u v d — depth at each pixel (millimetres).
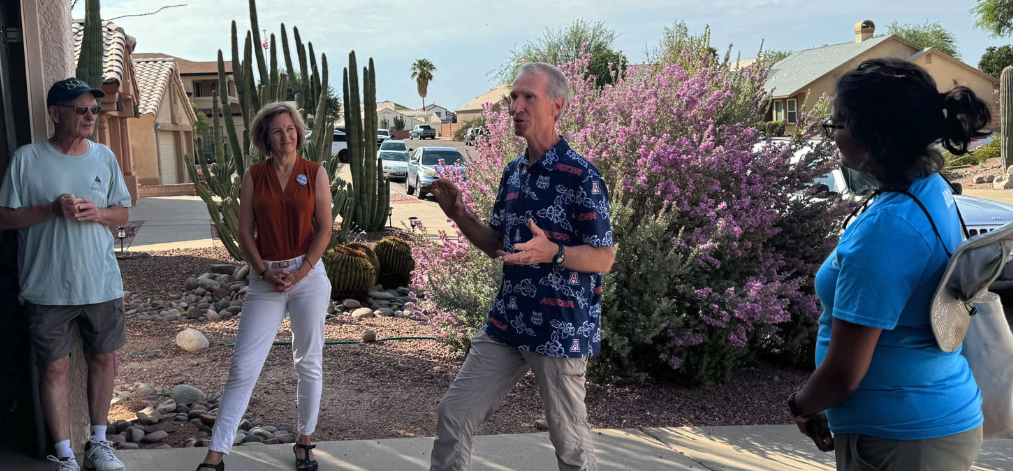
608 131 5766
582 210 2865
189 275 9984
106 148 3820
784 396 5402
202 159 10469
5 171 3770
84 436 4035
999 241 1877
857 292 1873
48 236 3557
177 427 4621
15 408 4020
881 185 1991
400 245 9750
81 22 18047
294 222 3764
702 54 7262
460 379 3064
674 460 4156
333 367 5938
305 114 13117
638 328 5137
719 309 5129
